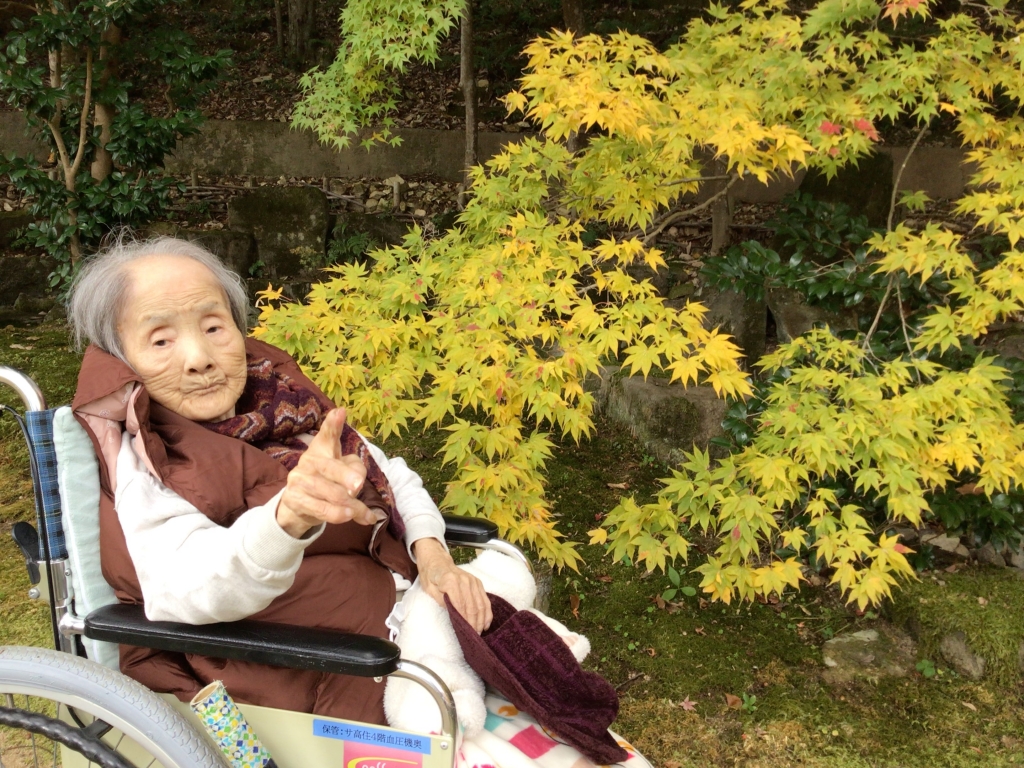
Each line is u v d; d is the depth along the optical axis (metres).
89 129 4.53
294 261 5.20
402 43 3.20
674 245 4.96
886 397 2.73
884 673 2.51
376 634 1.47
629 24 6.88
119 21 4.27
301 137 5.82
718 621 2.76
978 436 2.31
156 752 1.29
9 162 4.36
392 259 2.60
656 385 3.81
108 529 1.40
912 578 2.76
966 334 2.72
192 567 1.23
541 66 2.51
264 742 1.39
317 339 2.33
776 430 2.41
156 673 1.42
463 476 2.33
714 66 2.87
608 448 3.83
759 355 4.10
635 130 2.33
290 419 1.59
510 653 1.49
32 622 2.59
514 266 2.49
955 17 2.79
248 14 7.62
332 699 1.39
